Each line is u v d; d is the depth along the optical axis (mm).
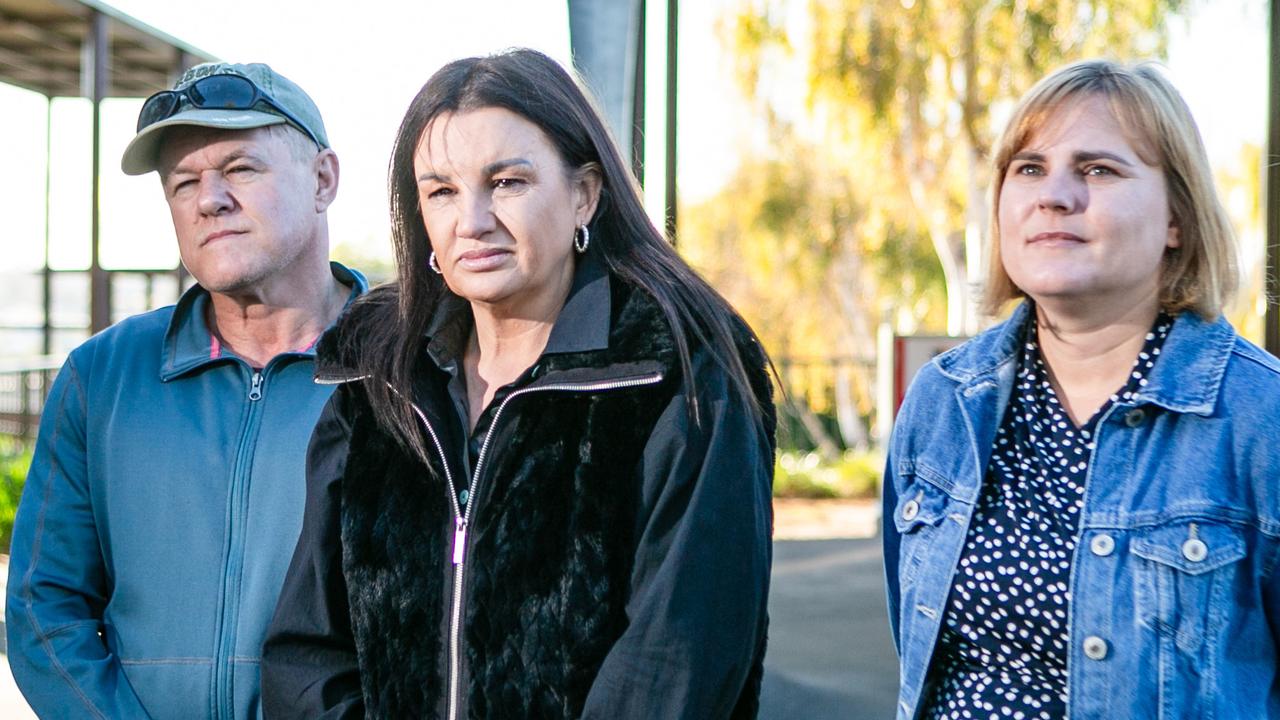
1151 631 1784
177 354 2275
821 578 8125
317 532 1978
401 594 1848
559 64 1910
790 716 5098
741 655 1745
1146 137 1830
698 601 1715
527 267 1818
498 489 1811
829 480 13852
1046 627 1849
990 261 2021
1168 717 1762
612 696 1684
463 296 1873
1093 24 14734
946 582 1933
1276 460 1766
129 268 15695
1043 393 1958
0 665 5480
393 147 1955
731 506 1760
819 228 18016
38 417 12719
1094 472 1862
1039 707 1855
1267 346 4016
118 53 12773
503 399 1844
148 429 2230
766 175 18172
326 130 2375
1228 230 1874
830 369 17531
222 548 2172
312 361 2254
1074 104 1856
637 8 3701
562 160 1844
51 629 2166
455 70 1863
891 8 15734
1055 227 1847
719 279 18828
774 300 18781
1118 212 1818
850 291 18781
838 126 16547
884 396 8883
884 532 2182
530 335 1927
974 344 2072
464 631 1789
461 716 1787
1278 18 4074
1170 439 1841
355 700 1923
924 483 2031
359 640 1869
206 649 2145
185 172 2234
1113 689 1795
